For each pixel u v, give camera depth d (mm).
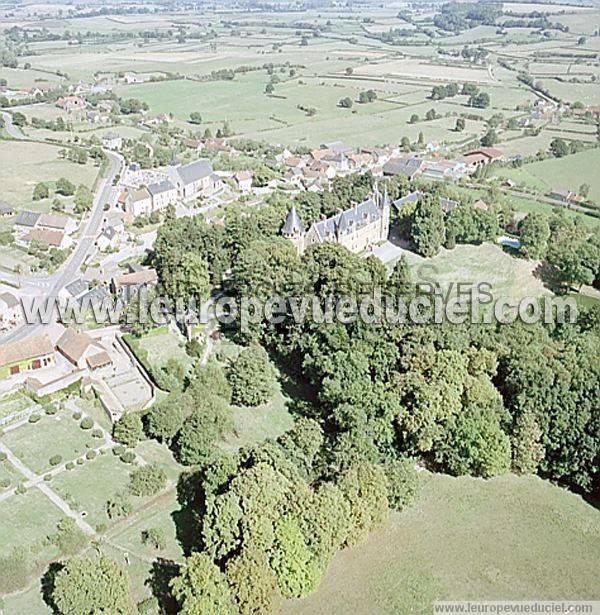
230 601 109312
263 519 118250
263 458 135625
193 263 193875
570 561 129000
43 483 139750
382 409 148375
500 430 146500
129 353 181375
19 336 189250
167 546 129125
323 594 120500
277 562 115312
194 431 147125
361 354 158500
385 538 133000
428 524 136375
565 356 157000
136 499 138750
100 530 130375
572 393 147375
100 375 173125
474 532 134750
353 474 132500
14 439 150625
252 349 171250
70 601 104375
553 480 148750
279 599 114938
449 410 146375
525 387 150375
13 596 116812
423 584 123062
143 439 154000
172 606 116375
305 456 144375
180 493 141500
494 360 157750
